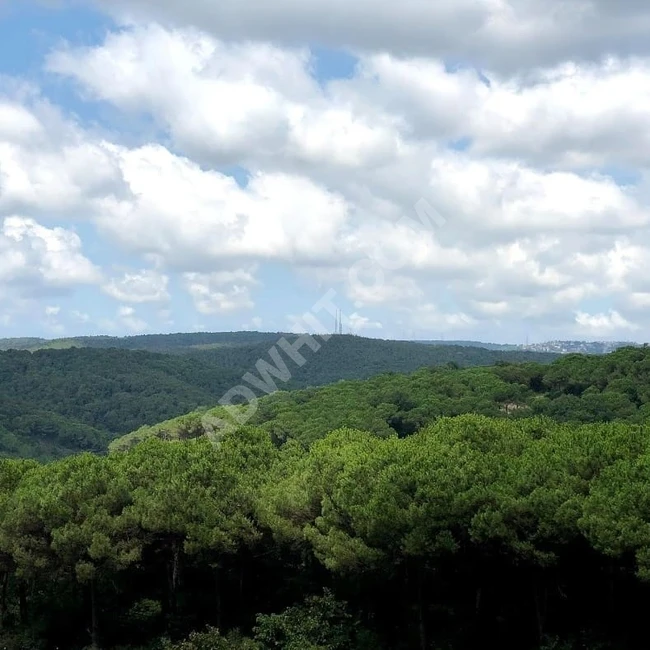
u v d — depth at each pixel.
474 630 40.16
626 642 35.41
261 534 42.16
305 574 46.19
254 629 39.72
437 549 35.75
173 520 41.22
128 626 44.44
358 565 38.28
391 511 36.00
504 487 35.81
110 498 42.97
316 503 42.06
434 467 38.56
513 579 40.62
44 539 41.28
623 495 31.56
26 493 43.31
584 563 36.44
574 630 37.81
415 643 39.75
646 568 29.75
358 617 41.09
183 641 38.75
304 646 37.06
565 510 32.97
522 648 37.97
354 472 39.84
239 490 43.16
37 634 44.12
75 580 43.25
